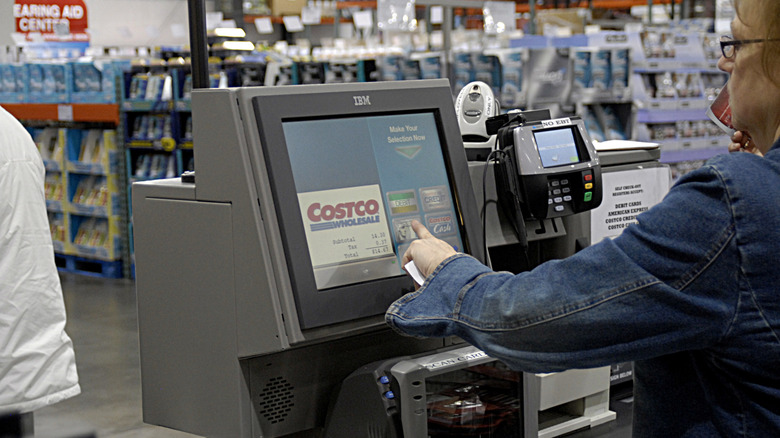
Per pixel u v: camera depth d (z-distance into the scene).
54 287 2.13
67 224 7.12
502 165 1.59
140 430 3.64
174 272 1.41
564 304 0.94
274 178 1.26
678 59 5.95
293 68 6.51
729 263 0.89
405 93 1.46
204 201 1.34
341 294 1.29
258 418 1.36
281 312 1.26
